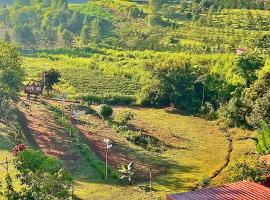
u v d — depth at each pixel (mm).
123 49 122312
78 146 59531
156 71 87688
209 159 60156
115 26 142500
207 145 65625
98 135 66250
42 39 144250
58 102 82438
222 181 52094
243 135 69438
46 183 36875
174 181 52719
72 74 104438
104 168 53219
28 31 141750
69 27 153250
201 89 86188
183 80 86312
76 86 94938
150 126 73375
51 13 163625
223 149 63969
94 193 46938
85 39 134000
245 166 45312
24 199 33844
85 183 49219
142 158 59344
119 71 103625
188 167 57281
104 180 50812
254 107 67562
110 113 74750
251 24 118625
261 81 72750
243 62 84188
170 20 137125
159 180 52875
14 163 40500
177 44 115562
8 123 64500
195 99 85125
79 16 155875
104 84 97000
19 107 73750
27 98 81375
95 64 111188
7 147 54156
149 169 55938
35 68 111438
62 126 67125
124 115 74188
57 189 39125
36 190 35750
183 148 64125
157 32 127062
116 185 50000
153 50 115562
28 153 39719
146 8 156000
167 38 120500
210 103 82500
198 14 135625
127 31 133375
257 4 132250
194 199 36000
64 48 132125
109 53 120375
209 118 78875
